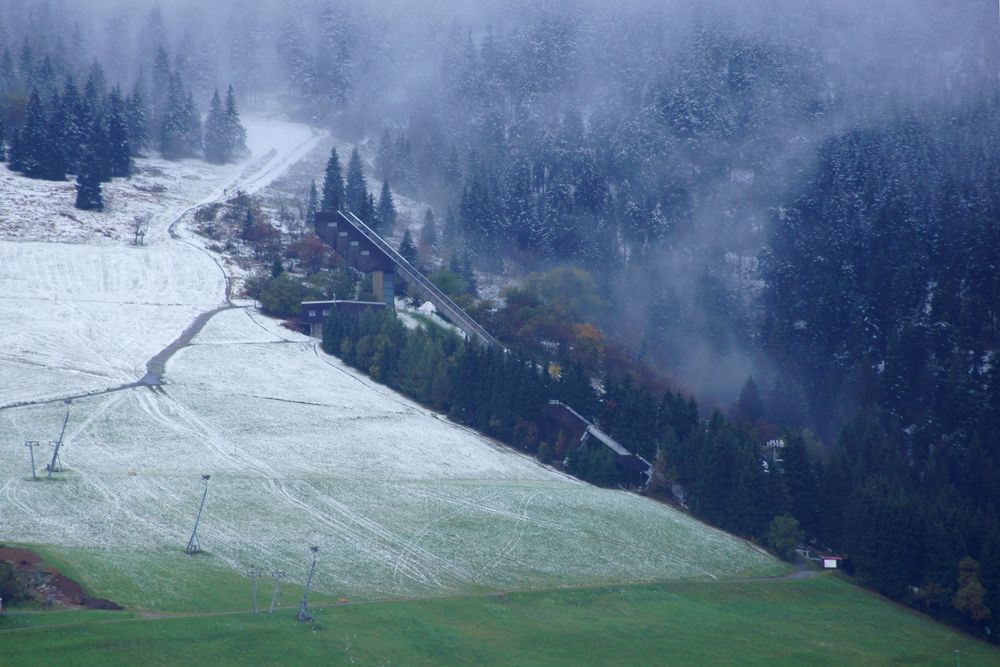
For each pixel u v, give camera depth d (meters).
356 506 98.44
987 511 117.12
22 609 63.28
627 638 77.62
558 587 87.19
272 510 93.44
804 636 86.69
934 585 99.81
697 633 82.00
